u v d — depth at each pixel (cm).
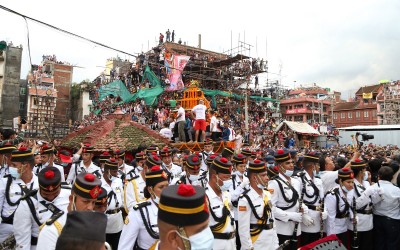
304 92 6688
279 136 2797
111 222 606
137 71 3241
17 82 3369
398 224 602
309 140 3105
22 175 502
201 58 3553
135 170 835
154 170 393
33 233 393
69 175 823
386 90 5519
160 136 1471
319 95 6475
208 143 1077
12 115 3316
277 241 482
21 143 845
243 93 3794
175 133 1686
